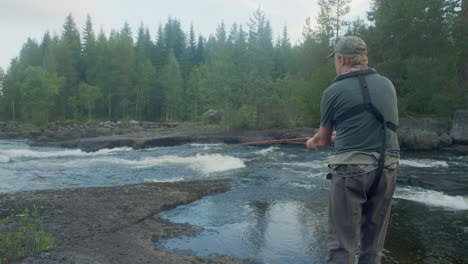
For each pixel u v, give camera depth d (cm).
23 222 462
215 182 895
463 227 545
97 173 1160
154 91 6406
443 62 2275
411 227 547
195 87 6259
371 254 186
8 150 1877
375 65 2430
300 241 470
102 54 6331
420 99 2278
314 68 3641
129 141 2192
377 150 177
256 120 2934
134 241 438
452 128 2042
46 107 5066
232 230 513
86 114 6300
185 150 1942
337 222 184
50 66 5516
